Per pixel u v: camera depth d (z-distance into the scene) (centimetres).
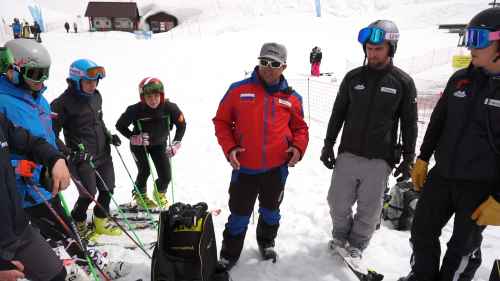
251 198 278
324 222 368
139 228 359
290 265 298
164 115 366
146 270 287
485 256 304
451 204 227
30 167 188
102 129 326
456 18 3412
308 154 590
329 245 321
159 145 377
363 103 266
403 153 274
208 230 246
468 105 206
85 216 321
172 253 239
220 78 1341
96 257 272
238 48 1991
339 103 288
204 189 459
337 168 292
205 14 4775
